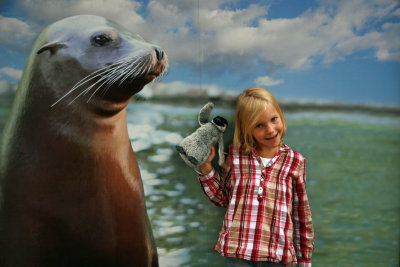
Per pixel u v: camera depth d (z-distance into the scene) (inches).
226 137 75.9
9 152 63.7
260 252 64.8
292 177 68.5
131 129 70.0
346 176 78.7
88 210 66.2
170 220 73.6
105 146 66.3
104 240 67.9
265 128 67.1
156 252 73.3
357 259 79.3
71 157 64.4
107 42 62.0
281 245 65.4
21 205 64.0
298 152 77.0
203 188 71.4
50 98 62.8
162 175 72.5
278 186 67.1
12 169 63.7
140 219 71.0
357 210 79.0
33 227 64.4
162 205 72.9
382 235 79.7
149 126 71.1
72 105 63.2
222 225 76.6
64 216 65.2
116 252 69.2
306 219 69.1
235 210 67.7
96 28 62.5
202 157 67.4
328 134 78.0
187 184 74.1
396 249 79.7
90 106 63.8
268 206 66.3
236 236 66.4
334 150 78.3
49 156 63.7
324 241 78.5
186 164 73.7
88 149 65.1
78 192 65.4
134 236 70.6
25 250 64.6
